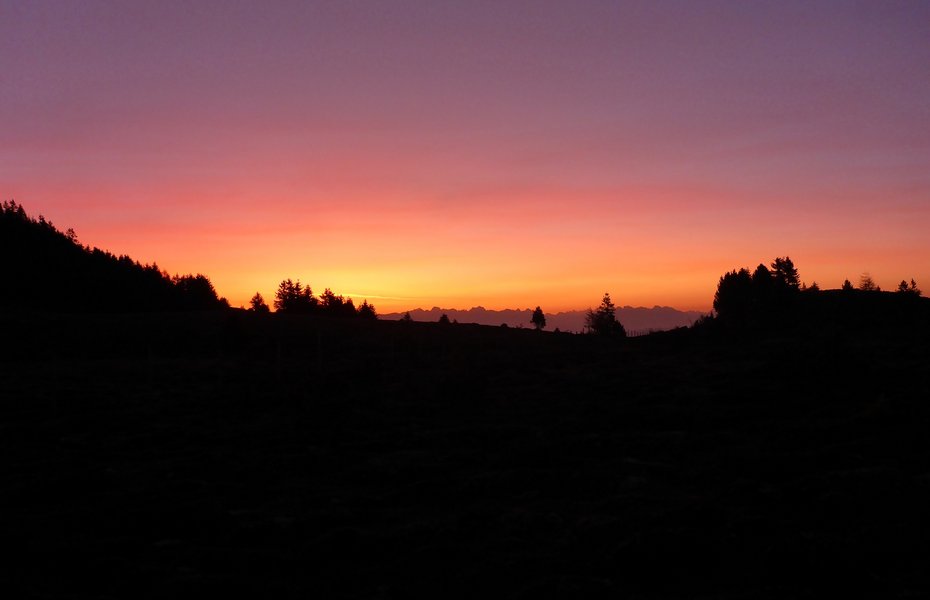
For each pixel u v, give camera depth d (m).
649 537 11.16
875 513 12.84
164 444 25.66
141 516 15.01
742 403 30.50
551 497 16.28
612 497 15.51
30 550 12.33
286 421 30.12
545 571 10.75
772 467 17.25
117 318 89.06
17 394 38.22
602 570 10.63
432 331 91.12
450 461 21.02
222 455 22.70
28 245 127.00
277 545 13.19
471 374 37.38
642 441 22.62
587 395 36.94
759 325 66.50
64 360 63.44
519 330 97.69
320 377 37.62
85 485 18.34
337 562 11.96
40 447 24.97
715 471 17.48
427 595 10.10
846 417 25.00
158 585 10.59
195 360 61.78
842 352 36.12
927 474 15.37
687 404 31.23
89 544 12.88
